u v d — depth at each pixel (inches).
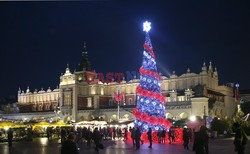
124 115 4101.9
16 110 5826.8
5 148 1572.3
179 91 4350.4
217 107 3890.3
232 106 4507.9
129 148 1499.8
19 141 2298.2
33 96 5753.0
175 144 1806.1
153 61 2164.1
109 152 1279.5
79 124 2854.3
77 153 573.9
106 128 2731.3
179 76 4468.5
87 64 5246.1
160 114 2096.5
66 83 4906.5
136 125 2087.8
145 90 2101.4
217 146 1525.6
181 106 3570.4
